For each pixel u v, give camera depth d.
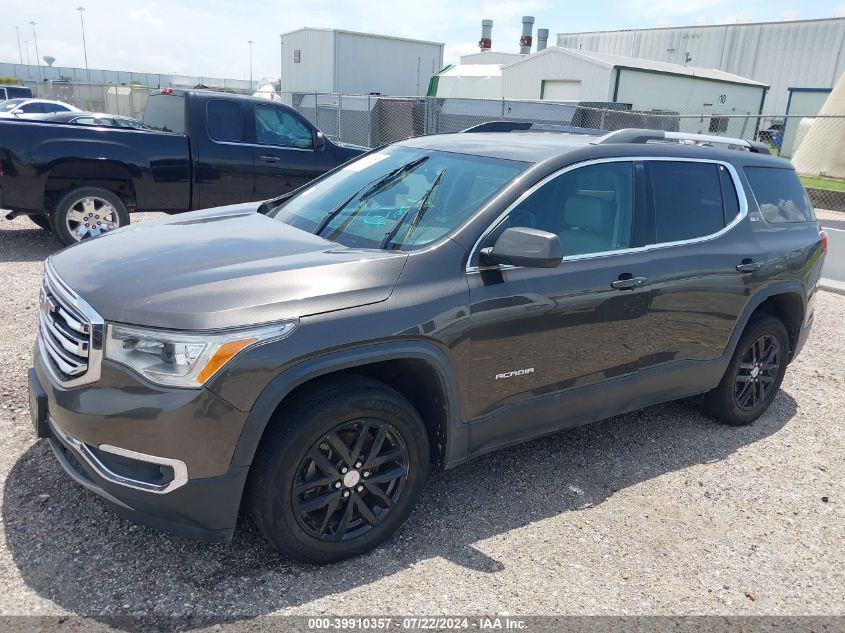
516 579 3.01
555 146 3.79
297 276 2.87
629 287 3.70
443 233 3.26
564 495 3.75
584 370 3.67
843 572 3.25
